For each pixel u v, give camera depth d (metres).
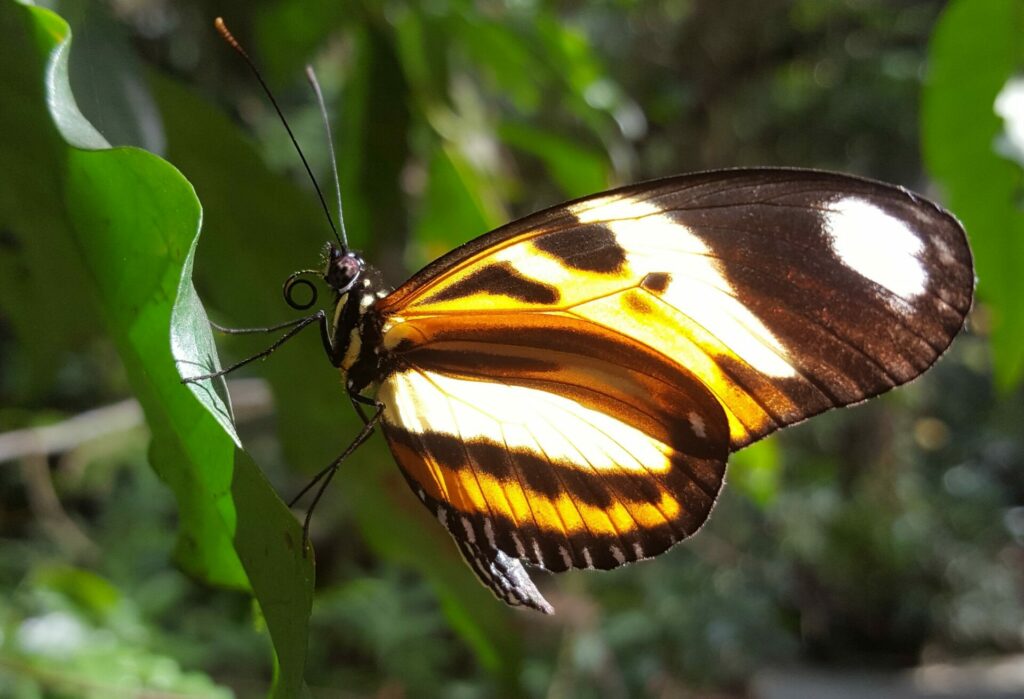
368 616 0.38
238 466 0.09
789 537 0.53
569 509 0.12
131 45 0.11
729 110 0.43
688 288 0.11
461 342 0.12
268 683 0.35
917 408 0.62
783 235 0.11
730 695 0.43
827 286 0.11
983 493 0.63
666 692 0.41
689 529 0.12
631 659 0.38
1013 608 0.60
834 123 0.51
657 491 0.12
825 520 0.56
